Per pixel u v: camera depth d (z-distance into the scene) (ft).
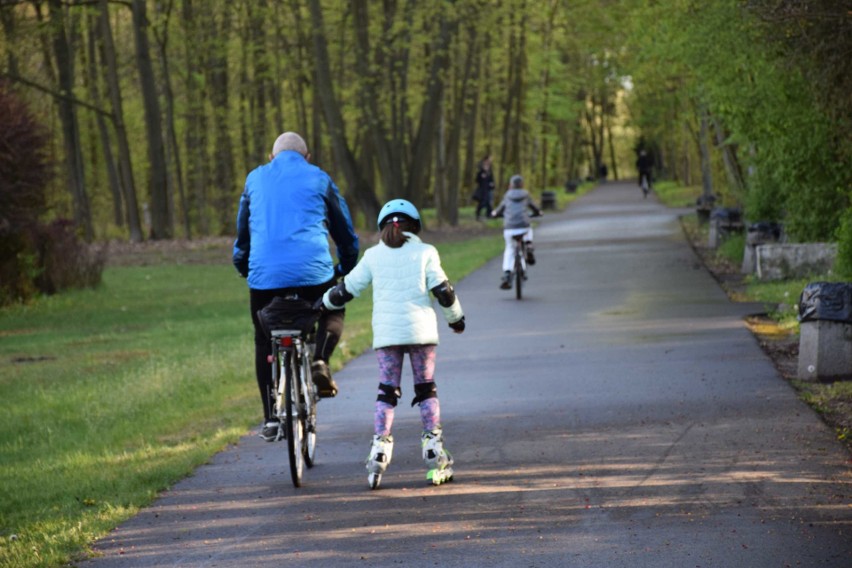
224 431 55.62
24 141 133.18
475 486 42.06
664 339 78.95
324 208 45.73
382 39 229.25
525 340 82.58
